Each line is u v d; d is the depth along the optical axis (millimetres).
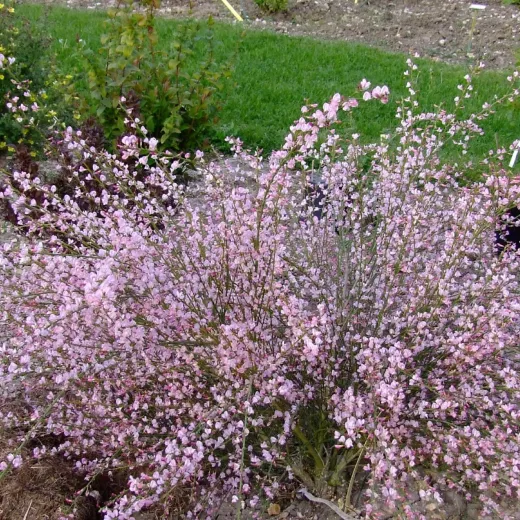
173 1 10406
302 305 2631
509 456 2357
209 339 2500
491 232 3379
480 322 2627
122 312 2461
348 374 2654
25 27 6312
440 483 2611
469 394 2416
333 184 3350
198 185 4512
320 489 2719
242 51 7988
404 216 3176
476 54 8531
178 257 2699
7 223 4246
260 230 2531
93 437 2727
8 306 2686
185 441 2287
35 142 5297
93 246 2924
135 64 5293
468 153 5406
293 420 2490
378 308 2803
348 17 9898
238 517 2107
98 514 2730
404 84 7094
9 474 2711
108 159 3150
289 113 6395
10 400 3031
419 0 10531
